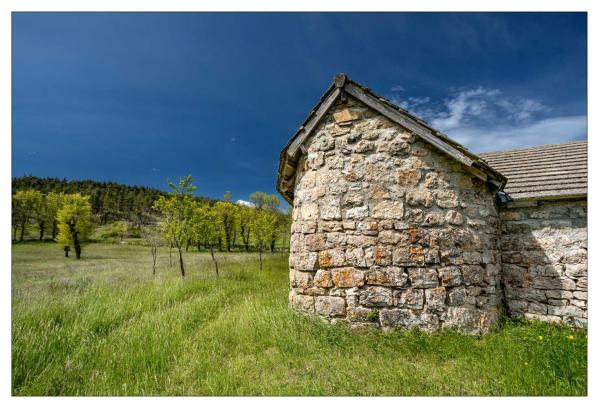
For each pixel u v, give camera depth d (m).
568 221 5.51
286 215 30.95
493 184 5.30
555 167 6.59
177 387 3.45
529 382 3.27
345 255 5.10
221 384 3.43
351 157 5.36
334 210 5.27
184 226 12.40
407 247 4.89
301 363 3.91
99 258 25.47
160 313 5.87
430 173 5.10
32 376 3.66
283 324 4.97
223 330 4.98
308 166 5.72
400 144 5.18
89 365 3.95
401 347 4.27
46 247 34.75
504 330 4.82
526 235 5.79
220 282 9.45
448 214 4.98
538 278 5.61
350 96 5.51
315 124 5.61
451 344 4.27
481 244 5.13
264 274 11.62
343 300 5.00
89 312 5.83
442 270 4.81
